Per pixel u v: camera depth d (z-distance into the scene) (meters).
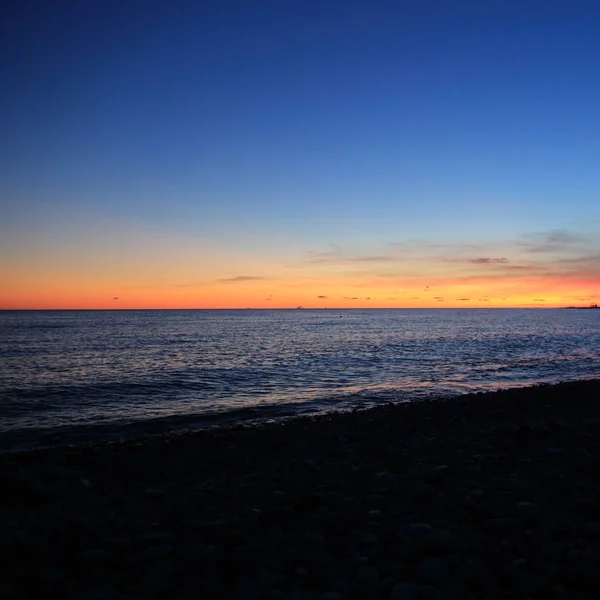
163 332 74.00
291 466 8.85
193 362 33.06
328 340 55.75
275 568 4.85
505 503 6.39
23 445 12.92
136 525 6.09
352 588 4.38
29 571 4.88
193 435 12.41
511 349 43.75
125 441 12.28
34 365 30.97
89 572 4.88
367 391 21.95
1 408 17.86
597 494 6.58
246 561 4.98
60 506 6.97
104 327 90.56
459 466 8.34
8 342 51.19
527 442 10.11
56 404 18.69
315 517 6.08
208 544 5.47
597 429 11.09
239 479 8.30
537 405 15.73
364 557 4.96
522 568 4.61
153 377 25.89
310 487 7.51
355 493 7.17
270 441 11.52
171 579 4.69
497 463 8.55
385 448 10.10
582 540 5.11
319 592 4.36
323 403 19.11
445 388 22.92
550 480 7.31
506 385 23.97
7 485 7.85
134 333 70.88
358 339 57.59
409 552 5.05
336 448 10.38
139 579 4.72
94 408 17.98
